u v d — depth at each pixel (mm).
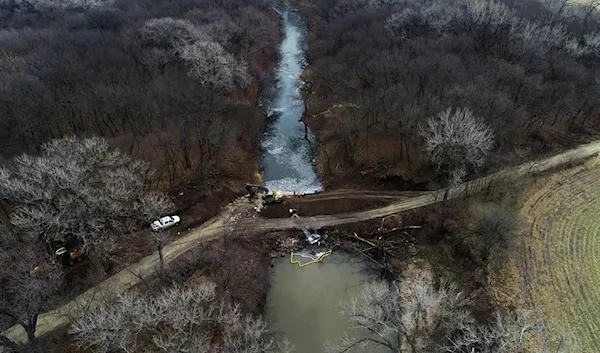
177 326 52594
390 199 85500
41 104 88500
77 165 70250
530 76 97688
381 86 103438
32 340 53531
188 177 87625
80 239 68750
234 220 81438
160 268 67562
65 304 62281
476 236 73500
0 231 66438
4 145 82125
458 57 104500
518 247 71312
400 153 92688
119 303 58094
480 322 61188
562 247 71062
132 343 53125
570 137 96438
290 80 134500
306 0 187625
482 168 86750
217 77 101500
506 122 91000
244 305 65562
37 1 143500
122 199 71875
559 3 146625
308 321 65812
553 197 81000
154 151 88500
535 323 54000
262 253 76250
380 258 75938
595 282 65375
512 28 117062
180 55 109812
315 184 93375
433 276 70312
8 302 54688
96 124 94938
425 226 79312
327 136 104562
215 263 70812
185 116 91562
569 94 94625
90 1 147125
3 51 105375
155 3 152125
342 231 80312
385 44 118438
